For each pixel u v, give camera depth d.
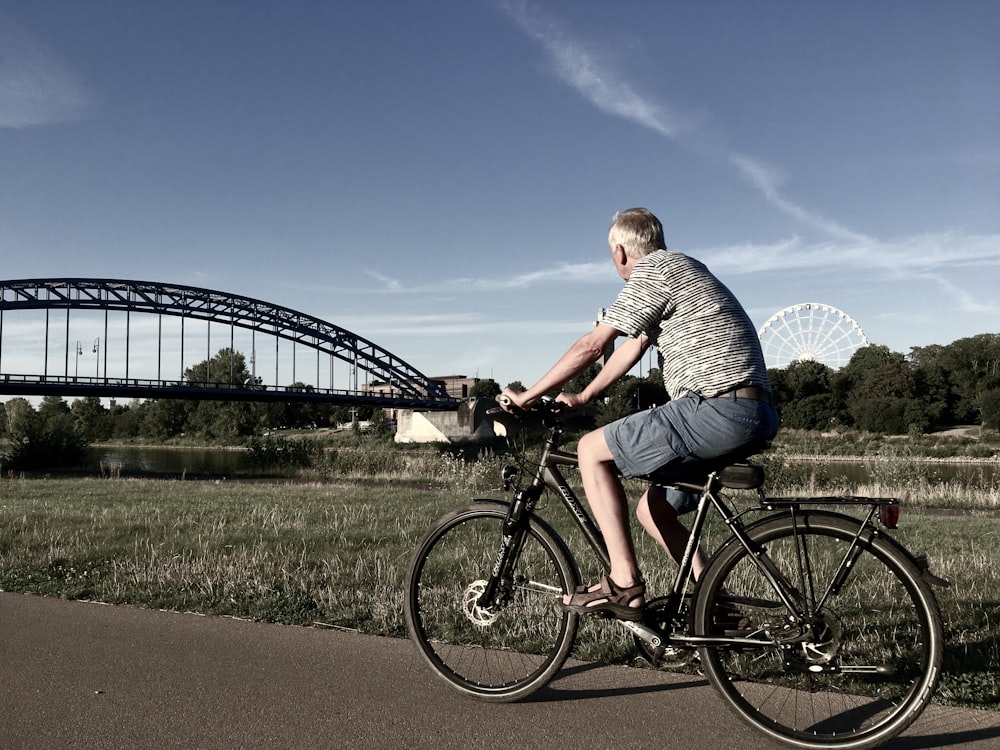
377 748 2.49
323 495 11.71
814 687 2.92
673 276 2.69
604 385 2.88
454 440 60.97
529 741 2.55
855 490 16.05
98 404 108.38
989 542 7.29
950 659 3.31
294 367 77.31
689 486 2.73
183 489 13.15
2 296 65.00
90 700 2.88
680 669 3.21
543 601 3.03
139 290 71.25
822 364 92.62
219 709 2.80
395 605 4.21
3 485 14.13
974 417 86.88
